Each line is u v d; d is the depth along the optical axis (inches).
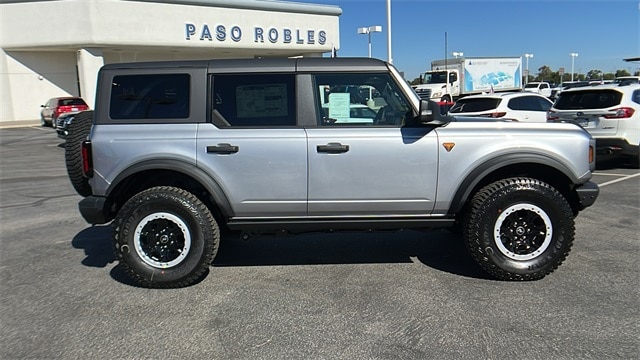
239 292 157.6
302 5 1113.4
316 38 1150.3
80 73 967.6
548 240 159.5
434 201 162.2
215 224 163.6
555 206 157.2
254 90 161.5
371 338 125.6
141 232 160.7
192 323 136.3
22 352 121.9
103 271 180.2
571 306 140.9
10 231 238.4
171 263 161.2
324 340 125.2
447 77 1150.3
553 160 159.6
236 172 159.3
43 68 1081.4
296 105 161.0
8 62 1035.9
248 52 1124.5
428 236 217.5
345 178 160.1
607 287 153.9
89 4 908.0
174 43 985.5
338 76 162.1
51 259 194.9
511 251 161.0
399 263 182.5
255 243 211.9
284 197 161.2
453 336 125.4
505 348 119.0
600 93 369.7
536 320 133.0
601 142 362.3
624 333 124.6
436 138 159.3
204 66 161.8
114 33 930.1
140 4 942.4
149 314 142.6
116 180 159.5
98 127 161.0
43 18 940.0
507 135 160.9
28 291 161.3
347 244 207.9
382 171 159.8
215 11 1016.9
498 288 155.8
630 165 394.9
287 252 198.7
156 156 158.2
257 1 1055.0
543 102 461.4
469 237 162.6
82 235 230.4
